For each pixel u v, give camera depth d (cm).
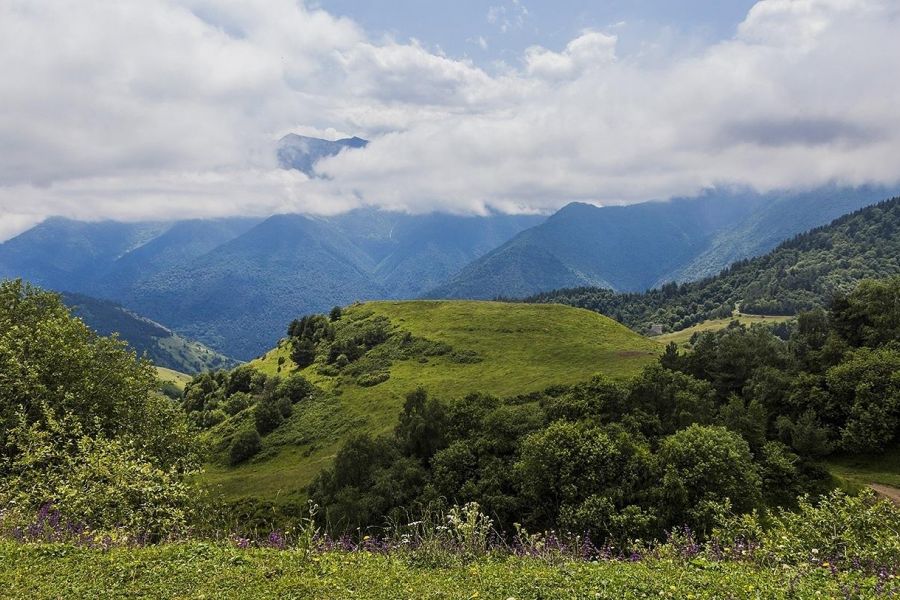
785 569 986
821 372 6788
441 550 1199
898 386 5634
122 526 1320
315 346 15650
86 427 2770
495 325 14212
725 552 1221
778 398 6500
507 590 934
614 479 4203
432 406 6375
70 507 1349
